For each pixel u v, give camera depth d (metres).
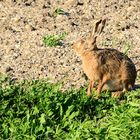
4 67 17.05
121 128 12.50
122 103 14.23
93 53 14.82
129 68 15.09
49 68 17.02
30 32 20.08
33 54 18.14
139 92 14.89
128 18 21.70
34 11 22.23
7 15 21.70
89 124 12.99
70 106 13.38
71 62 17.48
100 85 14.89
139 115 12.84
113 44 19.03
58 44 18.95
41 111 13.59
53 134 12.70
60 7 22.84
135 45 18.98
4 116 13.50
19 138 12.38
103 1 23.58
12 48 18.59
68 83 15.85
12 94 14.45
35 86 14.88
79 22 21.30
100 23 14.84
